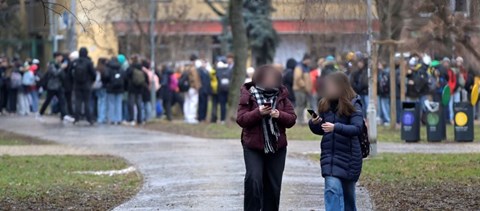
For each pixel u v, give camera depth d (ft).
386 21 184.14
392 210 82.23
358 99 70.33
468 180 103.40
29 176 113.09
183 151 144.66
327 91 70.03
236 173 113.09
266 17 318.65
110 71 208.64
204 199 91.04
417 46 181.57
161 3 319.06
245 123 71.51
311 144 157.48
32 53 313.32
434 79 189.88
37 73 251.39
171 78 228.43
